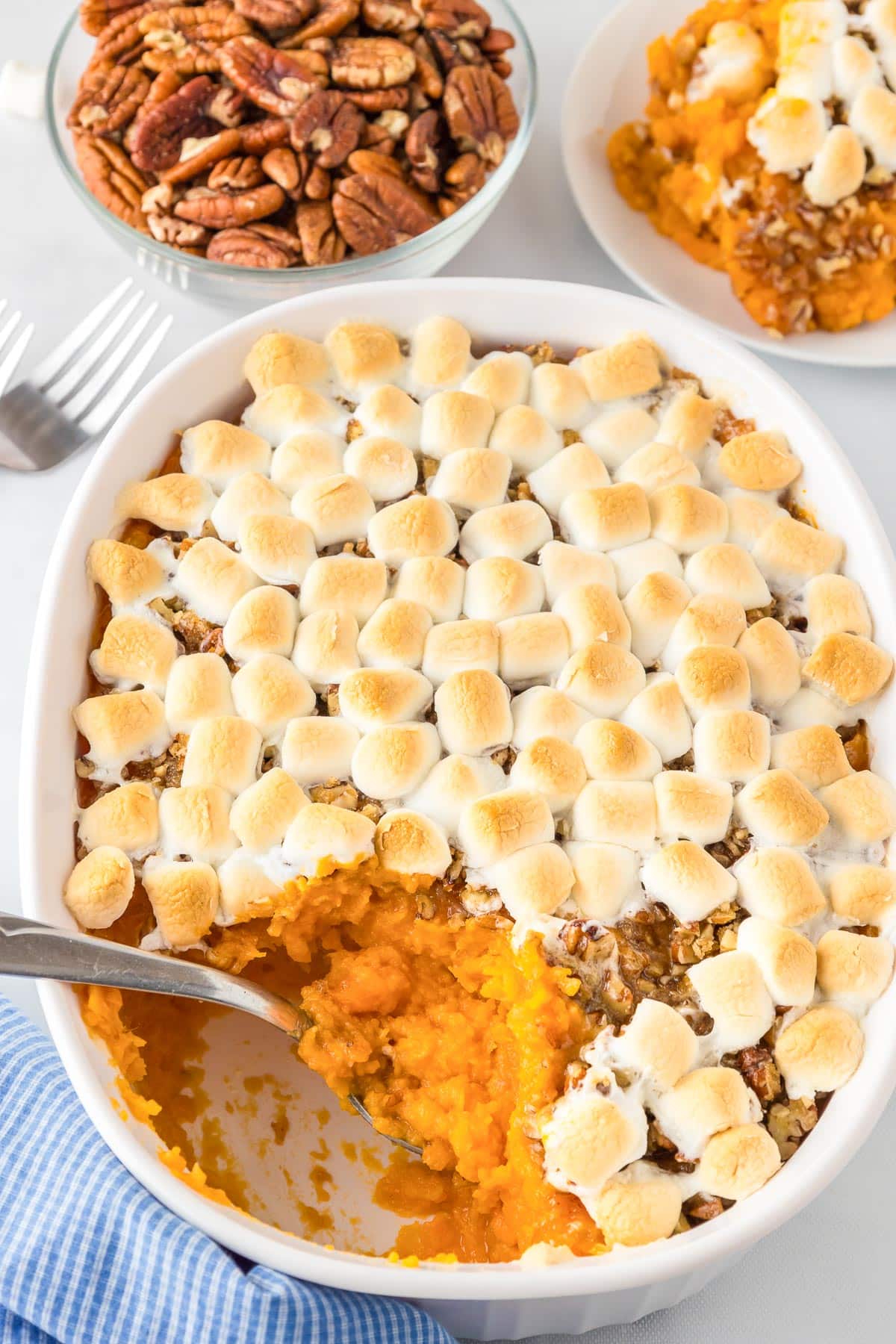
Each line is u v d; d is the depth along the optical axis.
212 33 0.79
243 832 0.65
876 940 0.65
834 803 0.67
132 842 0.65
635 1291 0.63
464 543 0.69
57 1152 0.66
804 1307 0.69
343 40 0.80
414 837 0.65
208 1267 0.63
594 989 0.65
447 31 0.80
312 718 0.66
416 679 0.67
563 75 0.85
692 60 0.80
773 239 0.78
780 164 0.78
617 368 0.71
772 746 0.67
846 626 0.69
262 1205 0.68
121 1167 0.65
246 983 0.67
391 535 0.68
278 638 0.67
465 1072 0.67
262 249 0.76
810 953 0.64
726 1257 0.62
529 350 0.73
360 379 0.71
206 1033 0.70
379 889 0.67
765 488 0.71
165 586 0.69
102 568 0.68
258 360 0.71
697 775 0.66
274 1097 0.70
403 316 0.72
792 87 0.78
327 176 0.78
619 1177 0.63
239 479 0.69
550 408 0.71
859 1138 0.63
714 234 0.80
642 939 0.65
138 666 0.67
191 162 0.77
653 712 0.67
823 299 0.79
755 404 0.72
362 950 0.68
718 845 0.66
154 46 0.79
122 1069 0.65
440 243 0.76
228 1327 0.63
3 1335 0.65
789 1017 0.64
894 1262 0.69
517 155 0.78
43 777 0.65
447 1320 0.65
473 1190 0.67
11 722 0.74
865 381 0.80
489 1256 0.66
